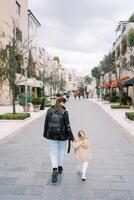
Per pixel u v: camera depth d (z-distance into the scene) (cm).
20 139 1284
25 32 4747
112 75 5819
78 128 1664
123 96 3909
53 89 8212
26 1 4834
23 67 3266
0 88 3431
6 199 585
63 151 746
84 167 712
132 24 4322
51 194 614
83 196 605
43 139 1283
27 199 585
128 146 1145
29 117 2156
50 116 716
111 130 1590
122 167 832
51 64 9250
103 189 648
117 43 5475
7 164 858
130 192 631
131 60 3164
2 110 2956
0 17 3841
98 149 1082
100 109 3353
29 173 766
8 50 2422
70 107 3747
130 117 1984
